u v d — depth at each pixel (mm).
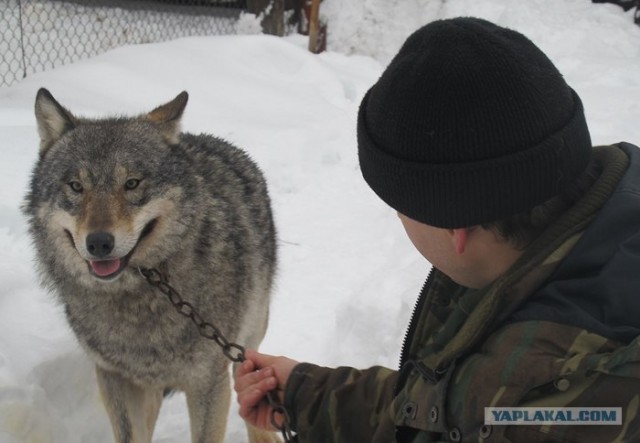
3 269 3730
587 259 1339
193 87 7289
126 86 7004
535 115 1308
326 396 1964
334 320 4332
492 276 1488
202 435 3100
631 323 1264
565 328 1271
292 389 2010
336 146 6680
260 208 3547
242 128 6523
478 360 1369
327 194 6012
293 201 5871
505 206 1339
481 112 1302
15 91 6730
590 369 1206
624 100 7531
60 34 9055
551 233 1393
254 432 3381
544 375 1247
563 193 1411
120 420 3109
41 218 2971
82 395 3451
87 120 3178
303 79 8117
